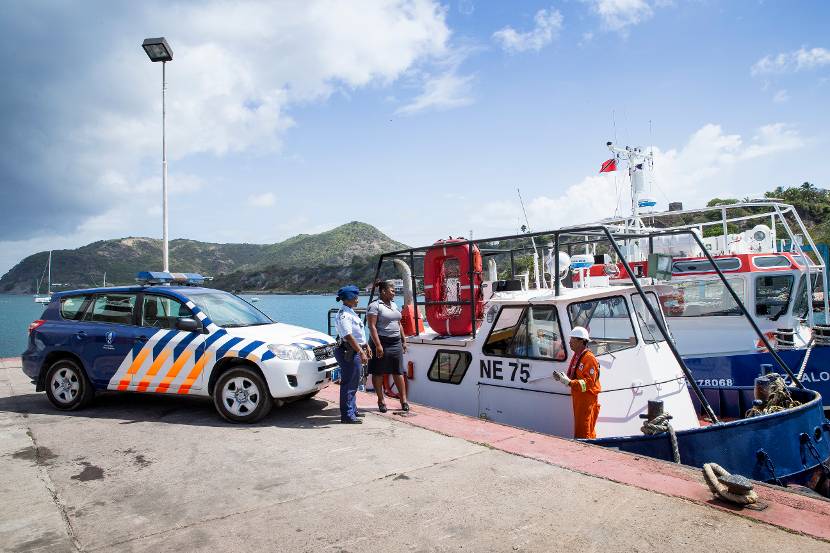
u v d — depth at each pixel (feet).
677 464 17.31
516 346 24.97
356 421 23.30
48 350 26.63
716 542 12.15
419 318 30.86
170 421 24.16
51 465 18.51
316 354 24.70
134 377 25.04
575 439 21.26
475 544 12.42
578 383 20.85
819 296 43.80
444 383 27.76
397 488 15.92
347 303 23.67
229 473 17.48
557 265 24.00
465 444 20.04
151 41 47.39
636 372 23.56
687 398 24.95
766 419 19.97
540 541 12.49
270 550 12.35
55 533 13.42
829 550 11.66
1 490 16.28
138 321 25.84
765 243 39.11
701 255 38.73
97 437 21.77
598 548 12.08
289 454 19.30
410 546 12.40
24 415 25.63
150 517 14.28
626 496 14.87
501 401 25.26
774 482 19.42
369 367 25.05
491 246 31.53
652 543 12.21
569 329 22.99
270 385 23.03
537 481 16.17
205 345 24.16
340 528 13.38
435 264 28.84
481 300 27.68
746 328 34.12
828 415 30.58
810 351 30.83
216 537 13.05
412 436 21.24
